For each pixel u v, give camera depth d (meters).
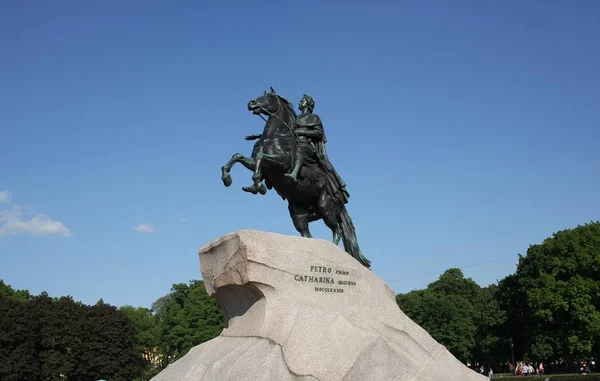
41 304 45.84
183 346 50.38
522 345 51.31
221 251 9.32
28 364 43.38
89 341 47.03
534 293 43.16
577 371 49.62
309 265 9.50
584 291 40.88
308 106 12.48
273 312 8.94
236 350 8.51
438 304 53.34
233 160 10.37
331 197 11.91
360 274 10.02
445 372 9.79
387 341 9.60
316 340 8.84
